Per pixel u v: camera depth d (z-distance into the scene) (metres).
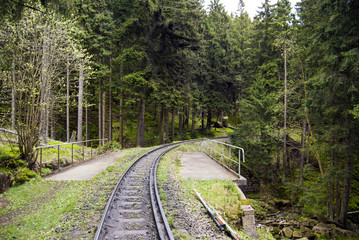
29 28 10.34
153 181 9.55
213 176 10.62
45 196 8.45
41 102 10.50
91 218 6.06
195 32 26.42
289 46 20.69
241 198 8.55
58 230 5.51
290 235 13.15
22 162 10.27
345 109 13.08
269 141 24.48
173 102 28.98
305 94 19.66
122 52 25.64
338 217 15.45
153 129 41.78
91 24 23.59
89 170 12.52
